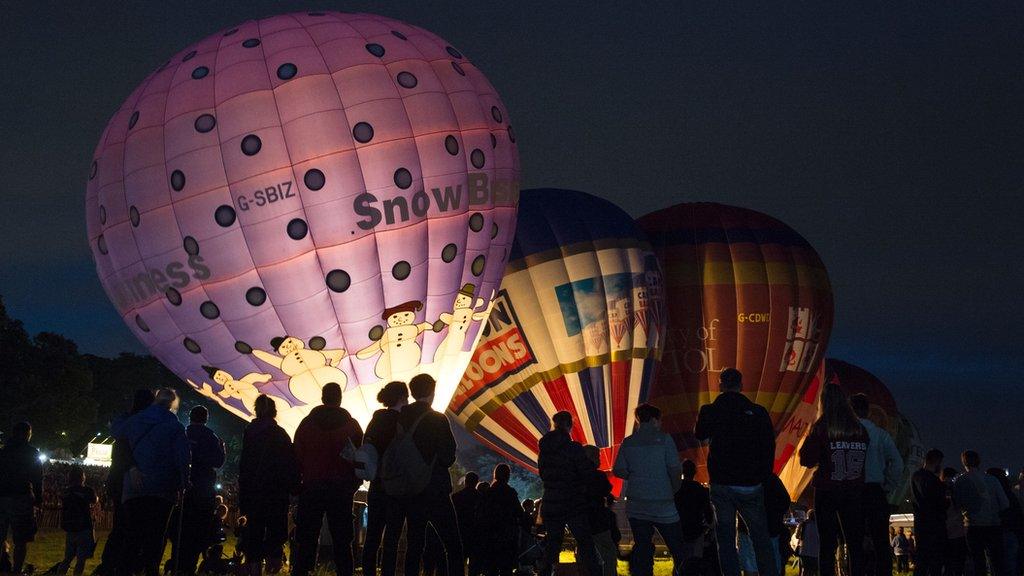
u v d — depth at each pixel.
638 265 27.23
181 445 10.55
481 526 14.25
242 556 15.38
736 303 29.33
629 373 26.52
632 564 11.39
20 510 13.09
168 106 19.25
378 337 19.41
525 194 27.97
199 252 18.80
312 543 10.80
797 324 29.59
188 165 18.77
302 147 18.77
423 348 19.95
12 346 59.94
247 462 11.27
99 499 37.75
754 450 9.81
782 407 29.31
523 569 15.71
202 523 12.31
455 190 19.70
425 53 20.41
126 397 88.62
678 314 29.23
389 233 19.08
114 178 19.39
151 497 10.44
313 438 10.84
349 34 20.00
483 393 26.34
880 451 10.72
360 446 10.48
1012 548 15.02
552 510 11.73
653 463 11.35
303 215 18.72
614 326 26.47
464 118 20.08
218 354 19.39
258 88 19.03
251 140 18.73
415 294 19.48
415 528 9.66
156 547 10.52
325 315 19.05
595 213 27.59
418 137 19.41
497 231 20.62
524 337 26.19
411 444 9.63
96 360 89.56
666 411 28.89
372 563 10.41
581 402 26.12
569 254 26.62
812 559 19.81
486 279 20.64
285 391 19.44
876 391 43.97
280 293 18.83
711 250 29.94
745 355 29.09
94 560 19.66
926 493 13.81
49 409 60.69
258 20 20.50
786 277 29.84
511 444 26.50
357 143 18.98
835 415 10.48
